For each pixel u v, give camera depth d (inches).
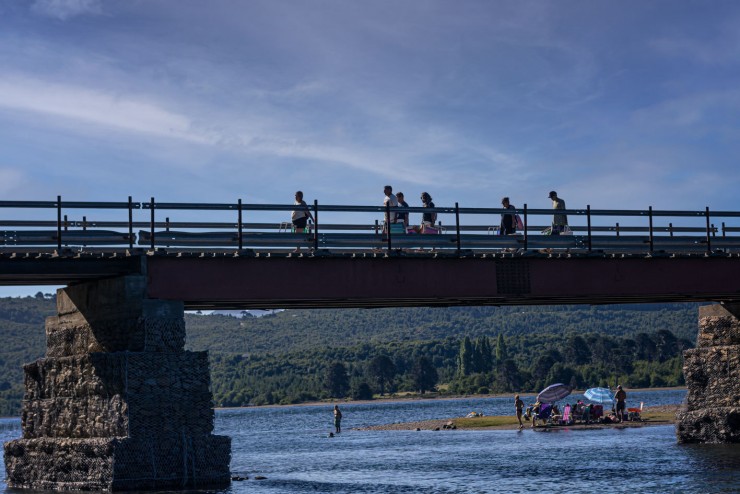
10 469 1269.7
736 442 1551.4
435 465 1581.0
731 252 1427.2
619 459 1485.0
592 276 1341.0
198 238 1209.4
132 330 1135.0
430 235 1295.5
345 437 2773.1
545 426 2468.0
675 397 6604.3
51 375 1235.2
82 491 1118.4
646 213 1408.7
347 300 1286.9
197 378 1140.5
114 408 1105.4
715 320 1596.9
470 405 7145.7
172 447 1111.0
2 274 1103.6
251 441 2822.3
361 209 1272.1
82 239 1166.3
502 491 1185.4
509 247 1332.4
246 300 1223.5
